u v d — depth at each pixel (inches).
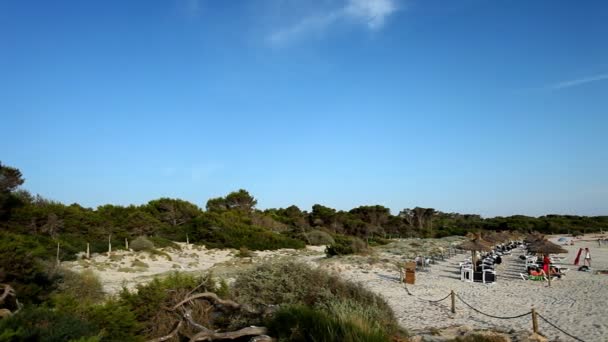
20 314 261.9
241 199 2938.0
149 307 383.6
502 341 391.2
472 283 911.0
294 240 2196.1
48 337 244.5
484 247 1032.8
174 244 1776.6
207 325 397.4
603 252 1973.4
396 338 367.6
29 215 1443.2
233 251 1831.9
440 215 4379.9
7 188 1512.1
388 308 426.3
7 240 489.1
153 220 2001.7
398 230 3189.0
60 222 1537.9
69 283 547.5
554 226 3678.6
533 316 466.3
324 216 2945.4
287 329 318.7
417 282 924.6
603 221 4168.3
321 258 1475.1
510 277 1031.0
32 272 484.1
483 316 565.9
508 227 3582.7
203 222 2058.3
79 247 1434.5
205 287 434.3
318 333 289.3
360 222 2856.8
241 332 338.3
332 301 380.5
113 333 330.0
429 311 600.7
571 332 478.0
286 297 417.7
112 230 1738.4
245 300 422.9
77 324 269.0
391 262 1285.7
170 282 418.6
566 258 1659.7
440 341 378.3
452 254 1717.5
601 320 538.6
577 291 796.6
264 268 458.6
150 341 351.6
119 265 1250.6
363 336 280.4
